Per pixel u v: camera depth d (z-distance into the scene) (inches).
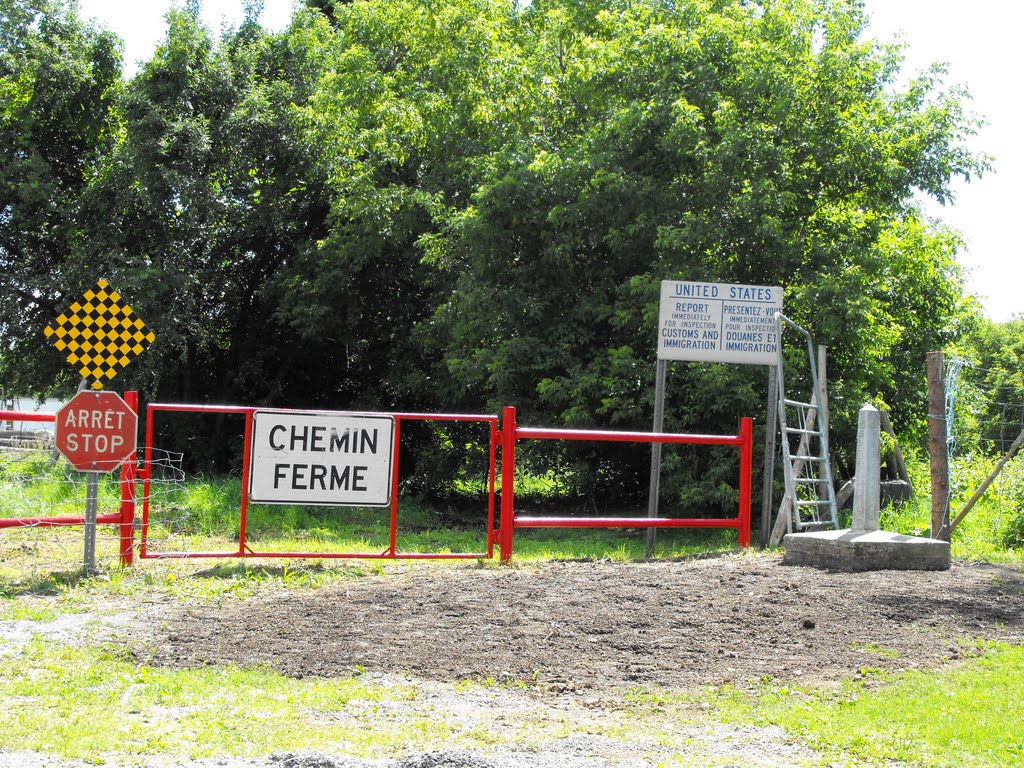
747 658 252.5
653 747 188.5
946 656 253.6
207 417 971.3
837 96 617.0
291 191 924.0
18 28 928.9
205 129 859.4
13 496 534.0
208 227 895.7
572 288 665.6
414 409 942.4
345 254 812.6
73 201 906.7
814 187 619.2
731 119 584.1
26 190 876.6
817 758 182.5
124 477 368.2
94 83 930.1
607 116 665.6
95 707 207.8
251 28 978.7
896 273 644.1
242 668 242.4
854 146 596.7
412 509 725.3
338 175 816.3
